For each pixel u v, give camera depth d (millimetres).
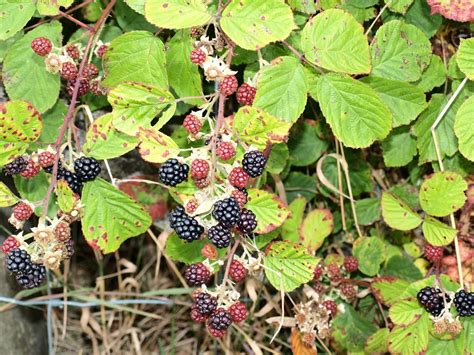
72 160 460
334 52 448
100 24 480
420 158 545
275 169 546
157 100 425
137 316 751
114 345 731
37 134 437
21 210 436
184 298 728
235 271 449
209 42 437
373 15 528
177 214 416
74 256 742
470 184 554
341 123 462
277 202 448
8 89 490
